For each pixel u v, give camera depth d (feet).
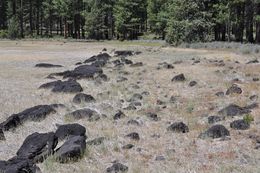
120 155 34.81
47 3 299.99
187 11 162.40
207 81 69.87
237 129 41.01
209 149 35.88
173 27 162.91
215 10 167.94
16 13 307.58
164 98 58.75
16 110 52.16
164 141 38.68
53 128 43.78
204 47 144.05
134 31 267.39
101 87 67.72
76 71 79.56
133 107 51.90
